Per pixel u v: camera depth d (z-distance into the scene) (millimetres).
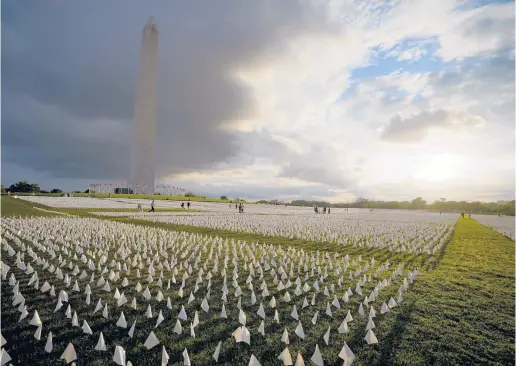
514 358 5863
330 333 6566
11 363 5125
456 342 6402
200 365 5254
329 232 24047
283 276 10641
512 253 17938
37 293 8422
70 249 14867
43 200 61438
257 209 69000
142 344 5848
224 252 15492
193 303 8078
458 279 11414
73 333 6227
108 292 8766
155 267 11984
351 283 10523
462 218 59344
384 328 6918
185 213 44625
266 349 5828
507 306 8578
